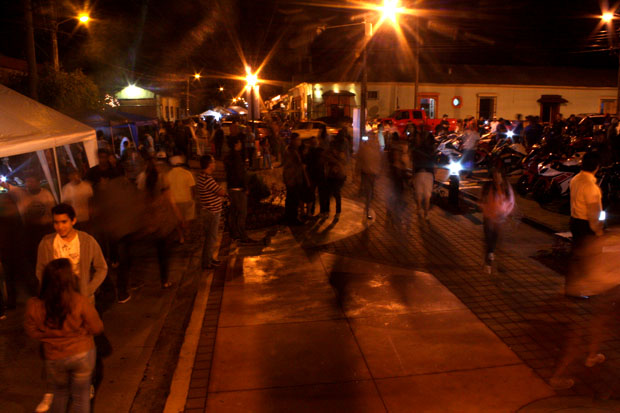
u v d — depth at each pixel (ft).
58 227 13.74
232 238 30.68
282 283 23.06
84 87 60.59
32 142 24.00
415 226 33.63
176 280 23.99
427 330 17.87
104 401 14.17
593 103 129.90
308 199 34.81
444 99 121.80
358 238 30.71
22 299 21.31
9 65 64.64
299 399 13.89
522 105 126.31
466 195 44.06
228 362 16.02
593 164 18.88
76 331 11.08
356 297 21.11
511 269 24.25
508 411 13.12
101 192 23.41
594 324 15.35
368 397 13.89
